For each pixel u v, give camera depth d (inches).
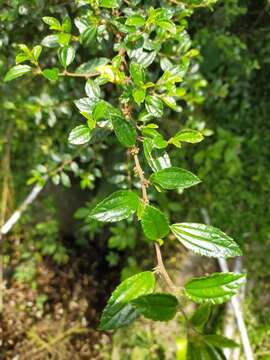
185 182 7.4
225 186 19.8
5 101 17.5
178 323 19.1
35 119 17.2
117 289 6.5
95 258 21.8
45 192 20.7
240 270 19.2
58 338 20.0
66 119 18.1
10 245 21.5
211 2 11.9
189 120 17.2
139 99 8.8
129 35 9.5
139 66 8.8
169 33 11.0
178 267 19.7
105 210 6.9
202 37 15.9
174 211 19.9
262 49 17.7
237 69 18.4
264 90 19.3
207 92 17.9
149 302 6.2
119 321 6.5
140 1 11.5
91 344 19.9
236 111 19.7
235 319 18.5
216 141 19.8
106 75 9.3
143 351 19.0
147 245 20.5
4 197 20.0
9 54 14.8
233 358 17.8
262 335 18.5
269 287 19.3
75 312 20.7
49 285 21.2
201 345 6.3
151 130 8.5
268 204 19.7
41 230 21.1
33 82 17.1
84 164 18.9
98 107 8.2
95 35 10.4
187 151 19.7
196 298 6.2
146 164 13.4
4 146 19.7
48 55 14.7
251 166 20.0
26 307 20.7
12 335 20.0
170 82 10.2
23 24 13.1
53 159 16.9
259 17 17.3
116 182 14.4
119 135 7.6
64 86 15.4
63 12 12.8
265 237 19.6
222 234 6.6
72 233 21.9
